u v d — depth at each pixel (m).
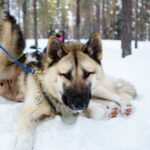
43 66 0.89
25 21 4.61
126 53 3.15
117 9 9.05
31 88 0.89
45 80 0.87
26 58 1.12
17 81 1.11
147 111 1.02
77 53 0.85
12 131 0.83
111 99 1.04
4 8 1.11
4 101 1.13
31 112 0.86
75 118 0.92
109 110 0.99
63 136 0.81
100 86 1.04
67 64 0.83
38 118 0.87
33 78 0.91
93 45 0.88
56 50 0.85
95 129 0.85
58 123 0.87
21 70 1.11
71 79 0.83
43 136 0.80
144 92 1.31
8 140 0.78
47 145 0.77
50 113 0.90
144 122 0.91
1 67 1.10
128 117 0.96
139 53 3.34
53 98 0.88
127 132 0.84
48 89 0.87
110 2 9.25
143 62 2.52
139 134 0.83
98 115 0.94
